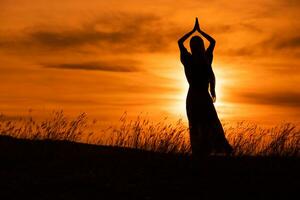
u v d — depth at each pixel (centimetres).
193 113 1655
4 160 1581
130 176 1451
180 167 1554
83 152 1672
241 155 1691
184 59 1670
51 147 1705
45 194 1287
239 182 1430
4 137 1798
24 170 1492
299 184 1422
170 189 1355
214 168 1550
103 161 1598
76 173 1466
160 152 1706
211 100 1666
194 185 1394
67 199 1259
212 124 1652
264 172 1523
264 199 1319
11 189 1312
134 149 1747
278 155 1694
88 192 1310
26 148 1678
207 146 1645
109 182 1390
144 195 1304
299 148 1706
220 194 1338
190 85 1672
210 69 1666
